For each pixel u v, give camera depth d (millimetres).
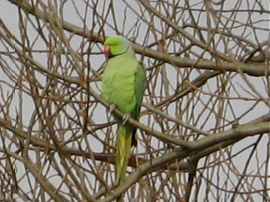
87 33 11547
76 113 10531
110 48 12102
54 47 10219
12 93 11281
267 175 12047
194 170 12266
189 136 12117
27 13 10086
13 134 11477
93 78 12102
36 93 10273
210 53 11648
